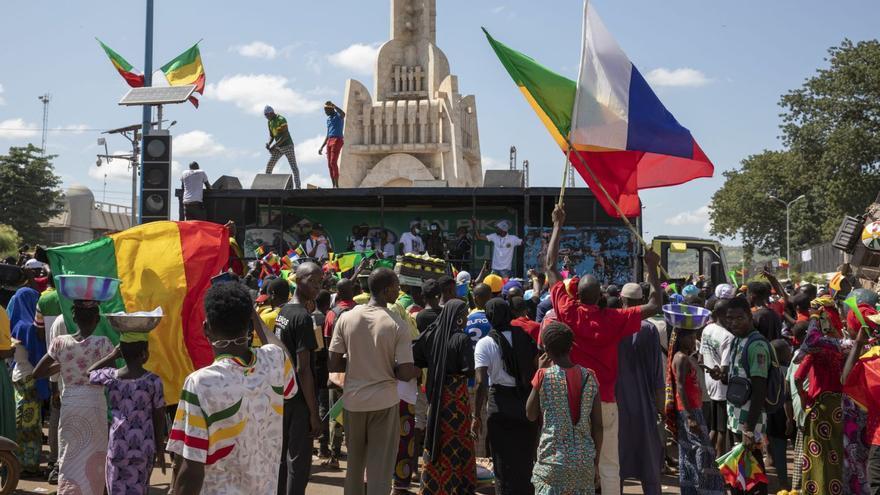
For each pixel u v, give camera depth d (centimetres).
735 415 782
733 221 8038
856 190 5525
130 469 589
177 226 693
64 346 644
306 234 2033
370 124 2539
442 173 2500
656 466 743
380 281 706
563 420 599
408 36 2675
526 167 4647
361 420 690
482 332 859
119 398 592
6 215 6238
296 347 706
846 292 1282
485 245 2042
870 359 691
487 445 1016
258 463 394
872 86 5616
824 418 730
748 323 753
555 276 719
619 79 769
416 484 923
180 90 1969
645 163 801
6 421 813
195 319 673
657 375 767
